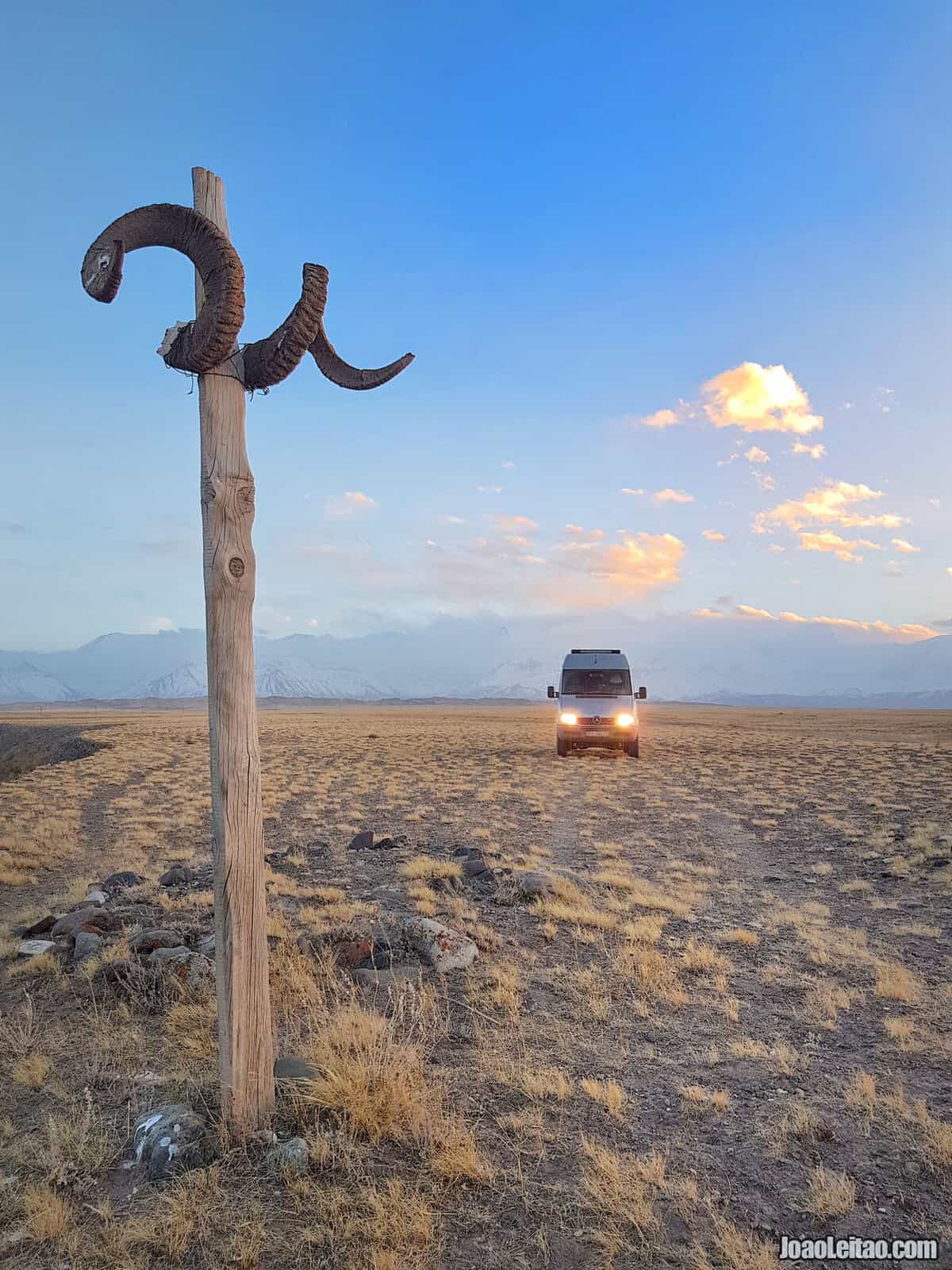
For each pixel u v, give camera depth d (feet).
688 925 27.61
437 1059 16.01
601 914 27.91
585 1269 9.76
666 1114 13.87
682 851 42.09
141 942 21.70
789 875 36.73
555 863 38.65
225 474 12.21
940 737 150.30
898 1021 17.92
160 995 18.90
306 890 30.96
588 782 71.05
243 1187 11.20
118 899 29.96
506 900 29.96
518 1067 15.61
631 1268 9.82
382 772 81.05
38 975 20.77
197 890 31.01
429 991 19.77
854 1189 11.52
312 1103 13.07
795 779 73.46
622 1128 13.30
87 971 20.13
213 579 12.07
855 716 321.73
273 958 21.08
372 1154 12.10
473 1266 9.80
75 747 142.31
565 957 23.25
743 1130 13.32
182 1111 12.67
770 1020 18.71
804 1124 13.38
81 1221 10.68
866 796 61.41
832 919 28.71
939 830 46.34
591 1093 14.43
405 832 47.57
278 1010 17.99
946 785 67.31
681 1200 11.14
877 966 22.63
